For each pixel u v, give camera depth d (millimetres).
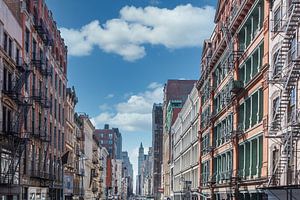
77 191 89250
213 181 57469
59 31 70562
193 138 82125
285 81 29938
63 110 73875
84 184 100938
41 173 56719
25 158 49969
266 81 34438
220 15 57438
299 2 27734
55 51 67375
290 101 30969
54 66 66500
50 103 61344
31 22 52812
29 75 50969
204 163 69188
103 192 155625
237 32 46344
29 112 51781
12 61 44594
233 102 47469
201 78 69562
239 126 44562
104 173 161625
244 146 43312
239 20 44781
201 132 72188
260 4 38844
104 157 163125
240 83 43812
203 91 70812
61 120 71938
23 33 49219
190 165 84500
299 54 27953
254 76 38875
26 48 51562
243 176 42969
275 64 32156
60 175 70812
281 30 31297
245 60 43344
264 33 36656
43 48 59031
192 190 77375
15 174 45188
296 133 28609
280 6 32844
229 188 48250
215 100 61500
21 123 47094
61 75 72000
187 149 90500
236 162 45562
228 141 49812
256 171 38906
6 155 42219
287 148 29688
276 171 31594
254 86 39688
